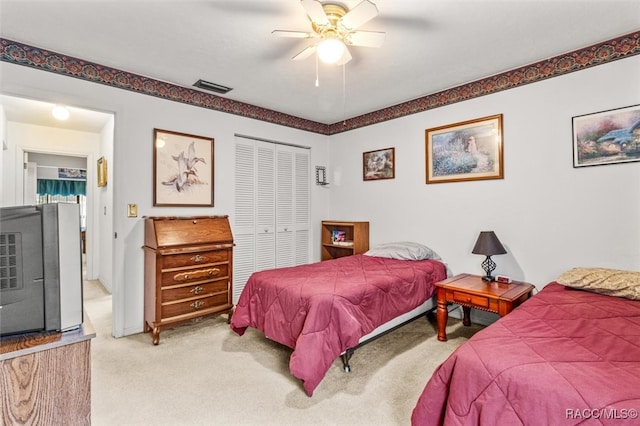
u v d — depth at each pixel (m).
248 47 2.49
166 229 2.88
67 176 8.03
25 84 2.45
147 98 3.07
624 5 1.98
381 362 2.41
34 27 2.21
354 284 2.39
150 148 3.10
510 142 2.95
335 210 4.75
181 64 2.79
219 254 3.14
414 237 3.74
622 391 1.04
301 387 2.07
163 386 2.08
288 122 4.30
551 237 2.72
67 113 3.69
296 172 4.47
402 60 2.71
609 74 2.42
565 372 1.16
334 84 3.25
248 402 1.91
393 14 2.06
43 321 1.07
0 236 1.02
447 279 2.97
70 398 1.06
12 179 4.29
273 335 2.36
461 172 3.30
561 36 2.35
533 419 1.11
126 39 2.38
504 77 2.97
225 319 3.37
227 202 3.69
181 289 2.88
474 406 1.25
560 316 1.74
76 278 1.13
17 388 0.98
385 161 4.04
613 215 2.42
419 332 3.01
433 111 3.53
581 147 2.56
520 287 2.65
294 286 2.37
